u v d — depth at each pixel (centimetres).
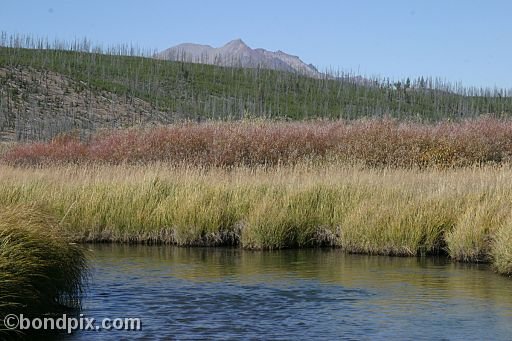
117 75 11094
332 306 1055
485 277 1291
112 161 2728
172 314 1002
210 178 1972
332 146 2688
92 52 12838
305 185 1822
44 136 6988
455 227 1533
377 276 1302
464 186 1709
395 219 1581
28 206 1061
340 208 1738
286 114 9712
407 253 1554
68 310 1019
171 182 1941
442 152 2589
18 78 9400
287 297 1116
